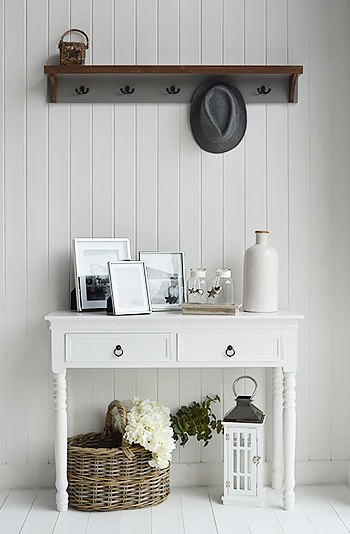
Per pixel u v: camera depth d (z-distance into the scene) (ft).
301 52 11.22
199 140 11.16
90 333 9.93
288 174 11.25
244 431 10.34
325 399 11.32
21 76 11.13
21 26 11.12
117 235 11.23
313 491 11.05
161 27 11.17
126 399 11.21
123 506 10.19
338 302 11.30
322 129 11.25
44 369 11.23
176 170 11.23
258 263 10.31
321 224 11.28
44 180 11.17
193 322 9.89
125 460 10.16
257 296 10.31
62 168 11.18
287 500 10.22
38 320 11.21
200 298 10.30
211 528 9.54
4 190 11.17
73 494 10.27
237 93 11.14
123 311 10.02
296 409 11.34
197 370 11.25
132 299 10.15
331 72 11.24
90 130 11.18
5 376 11.23
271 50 11.22
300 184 11.25
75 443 10.86
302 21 11.23
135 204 11.22
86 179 11.20
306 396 11.32
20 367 11.23
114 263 10.14
